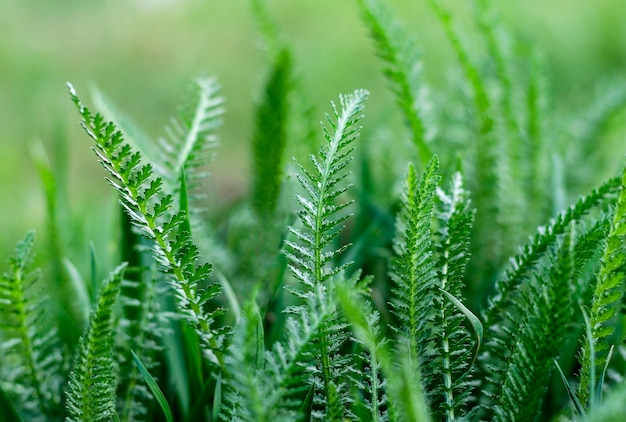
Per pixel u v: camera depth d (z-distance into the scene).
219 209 0.87
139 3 2.91
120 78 2.42
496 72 0.68
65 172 0.72
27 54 2.52
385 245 0.65
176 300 0.55
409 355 0.48
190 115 0.58
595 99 0.84
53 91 2.29
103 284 0.47
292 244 0.48
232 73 2.33
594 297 0.48
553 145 0.72
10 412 0.53
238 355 0.44
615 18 1.83
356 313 0.43
